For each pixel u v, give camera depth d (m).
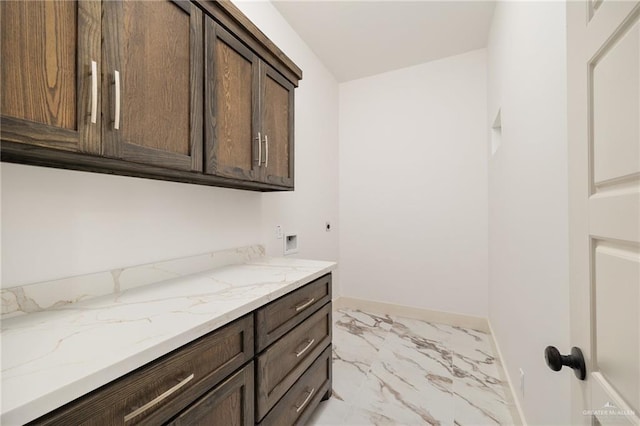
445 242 2.78
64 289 0.94
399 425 1.45
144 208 1.21
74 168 0.94
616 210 0.47
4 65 0.60
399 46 2.57
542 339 1.10
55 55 0.68
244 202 1.80
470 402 1.62
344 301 3.22
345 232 3.24
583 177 0.58
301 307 1.31
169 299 1.00
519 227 1.44
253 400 1.01
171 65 0.97
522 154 1.37
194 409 0.77
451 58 2.74
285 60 1.61
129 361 0.61
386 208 3.04
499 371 1.91
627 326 0.44
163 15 0.95
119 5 0.81
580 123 0.59
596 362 0.54
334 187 3.13
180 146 1.01
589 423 0.55
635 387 0.42
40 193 0.90
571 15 0.62
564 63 0.90
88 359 0.60
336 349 2.24
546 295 1.05
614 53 0.47
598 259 0.53
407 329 2.63
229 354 0.90
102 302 0.97
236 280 1.27
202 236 1.49
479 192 2.64
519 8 1.40
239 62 1.29
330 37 2.45
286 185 1.67
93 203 1.03
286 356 1.20
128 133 0.84
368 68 2.95
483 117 2.62
